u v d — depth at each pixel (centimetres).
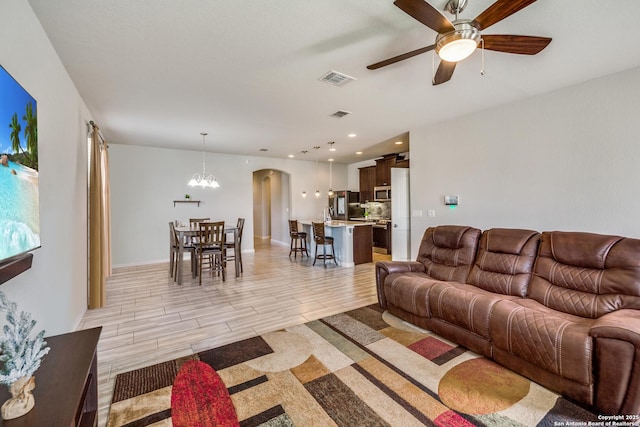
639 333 154
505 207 382
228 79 293
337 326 295
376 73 283
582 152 316
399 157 727
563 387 182
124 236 604
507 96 352
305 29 212
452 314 251
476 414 171
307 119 433
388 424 164
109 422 166
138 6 184
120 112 387
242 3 183
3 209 121
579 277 233
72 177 275
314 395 188
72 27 203
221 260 477
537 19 203
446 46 176
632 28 214
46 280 199
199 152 689
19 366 93
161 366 223
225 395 188
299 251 764
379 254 739
